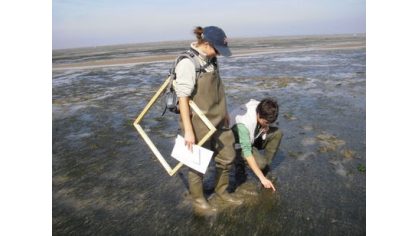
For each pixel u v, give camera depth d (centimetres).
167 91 281
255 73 1192
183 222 299
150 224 298
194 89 271
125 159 445
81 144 505
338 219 295
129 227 295
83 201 341
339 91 827
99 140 520
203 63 270
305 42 3388
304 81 987
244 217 303
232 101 755
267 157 377
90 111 698
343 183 358
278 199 329
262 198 332
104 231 291
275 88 892
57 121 631
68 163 437
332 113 627
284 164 408
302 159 421
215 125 285
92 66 1563
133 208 325
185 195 346
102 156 457
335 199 326
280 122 578
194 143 275
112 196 349
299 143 476
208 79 271
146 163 430
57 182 384
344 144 468
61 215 316
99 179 389
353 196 331
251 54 1986
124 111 692
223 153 303
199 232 285
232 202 323
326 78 1031
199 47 270
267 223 293
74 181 386
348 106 677
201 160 275
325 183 359
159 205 329
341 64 1375
